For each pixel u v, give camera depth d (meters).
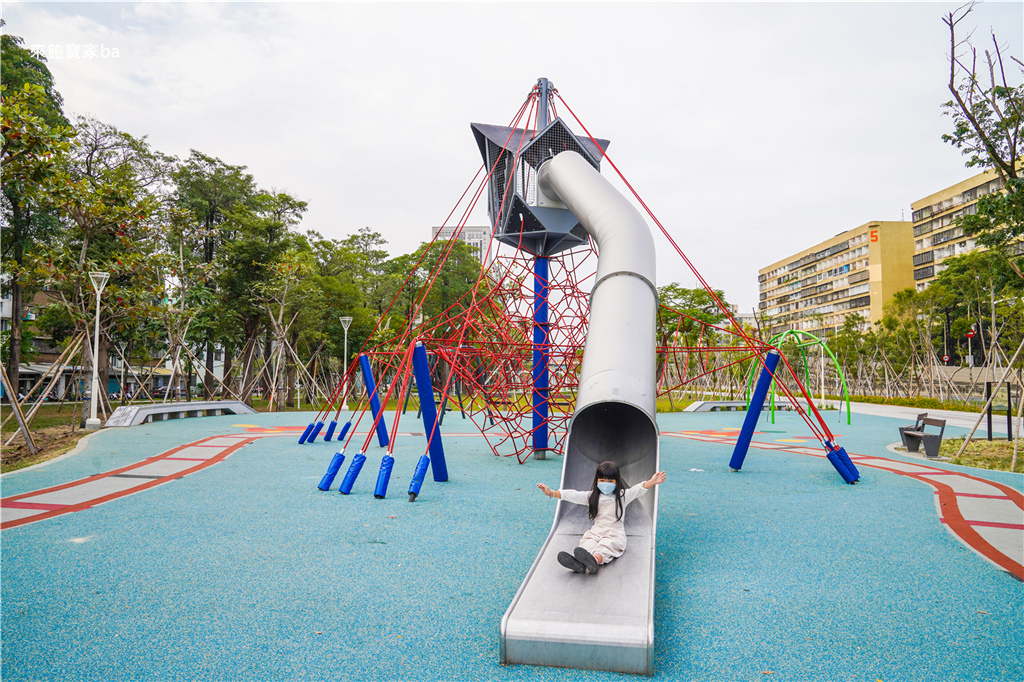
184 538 6.38
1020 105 12.53
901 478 10.39
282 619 4.30
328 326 41.34
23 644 3.89
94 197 18.09
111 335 27.03
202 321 30.36
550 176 10.96
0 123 11.77
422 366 9.52
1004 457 12.66
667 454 13.73
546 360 12.38
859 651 3.83
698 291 40.06
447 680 3.47
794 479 10.29
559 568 4.64
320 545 6.14
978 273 33.78
